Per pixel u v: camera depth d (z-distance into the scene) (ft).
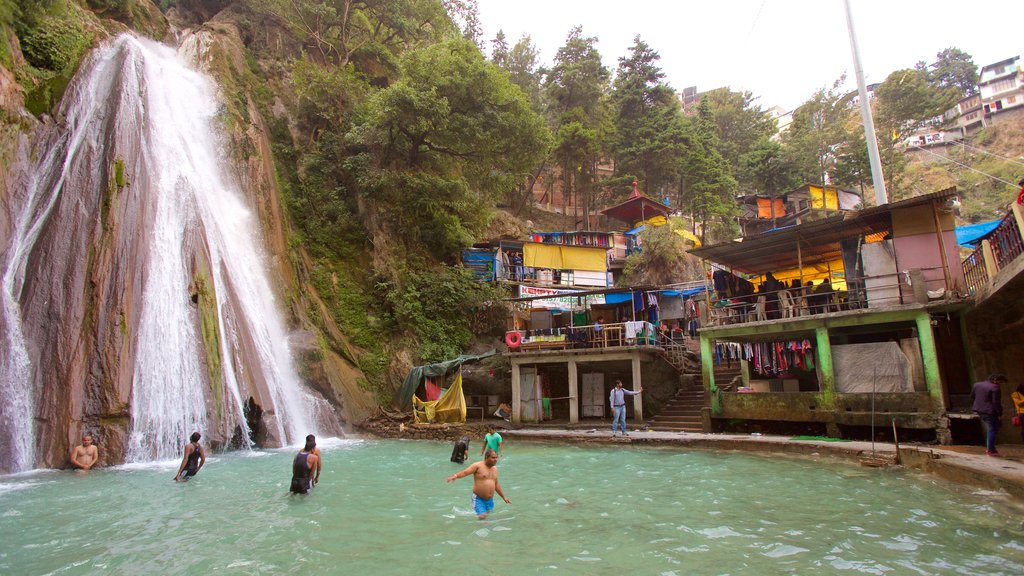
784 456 47.60
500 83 94.12
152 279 56.75
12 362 47.70
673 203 175.83
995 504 28.60
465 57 93.66
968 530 24.73
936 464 36.42
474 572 20.95
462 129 94.53
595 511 30.53
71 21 72.43
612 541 24.77
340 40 118.01
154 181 63.98
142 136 66.59
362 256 96.07
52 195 57.72
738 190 184.75
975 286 48.83
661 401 75.72
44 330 50.06
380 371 84.38
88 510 31.83
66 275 52.80
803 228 58.49
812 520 27.61
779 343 66.69
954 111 254.68
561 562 21.95
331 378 75.20
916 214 54.03
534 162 104.32
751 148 183.83
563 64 158.81
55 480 40.88
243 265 74.28
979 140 231.91
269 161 93.45
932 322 51.29
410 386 80.59
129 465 47.42
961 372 54.80
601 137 153.58
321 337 81.05
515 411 75.05
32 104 62.64
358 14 114.62
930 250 53.21
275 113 103.14
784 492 34.06
